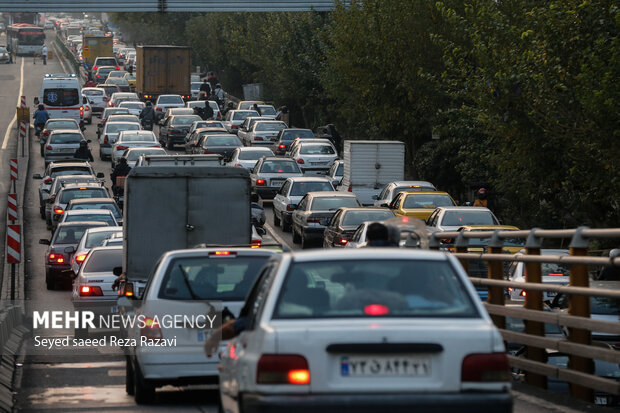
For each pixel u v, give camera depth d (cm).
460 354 1759
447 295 1867
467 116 9144
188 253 3180
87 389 3666
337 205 9000
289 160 11506
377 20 11019
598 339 4638
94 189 9919
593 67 5634
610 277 5462
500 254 3353
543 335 3181
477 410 1742
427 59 10669
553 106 6100
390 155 11112
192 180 5081
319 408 1727
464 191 11731
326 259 1930
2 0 16250
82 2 16388
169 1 16575
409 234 3459
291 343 1755
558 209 7281
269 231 10244
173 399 3397
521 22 7462
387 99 11381
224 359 2223
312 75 16750
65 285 7550
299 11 17200
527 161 6494
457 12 10238
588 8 5878
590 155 6038
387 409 1733
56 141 14500
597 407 2769
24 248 9588
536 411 2738
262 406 1734
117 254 5606
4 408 3111
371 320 1806
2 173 14425
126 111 19462
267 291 1923
